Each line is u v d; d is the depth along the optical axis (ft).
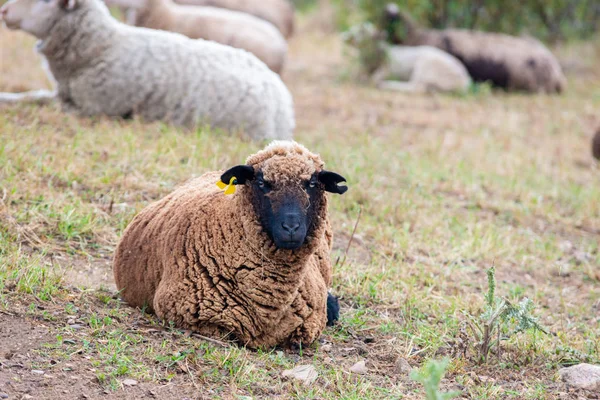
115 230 60.18
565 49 177.06
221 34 109.19
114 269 49.73
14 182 62.75
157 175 70.23
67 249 55.98
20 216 57.82
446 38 148.05
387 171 86.17
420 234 70.69
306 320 45.65
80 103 85.81
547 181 94.84
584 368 46.62
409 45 147.74
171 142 77.66
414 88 139.33
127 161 71.72
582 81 161.58
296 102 119.03
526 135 116.37
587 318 60.13
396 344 48.65
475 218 77.87
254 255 43.09
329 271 50.65
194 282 43.96
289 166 42.29
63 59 84.28
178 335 43.86
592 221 83.92
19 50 124.77
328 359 44.91
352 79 142.72
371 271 59.47
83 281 51.52
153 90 84.79
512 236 74.69
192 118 85.15
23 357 39.65
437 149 98.84
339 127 104.83
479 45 148.36
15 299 45.52
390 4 149.28
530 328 52.11
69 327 43.29
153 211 49.44
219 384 40.37
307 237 43.16
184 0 147.64
